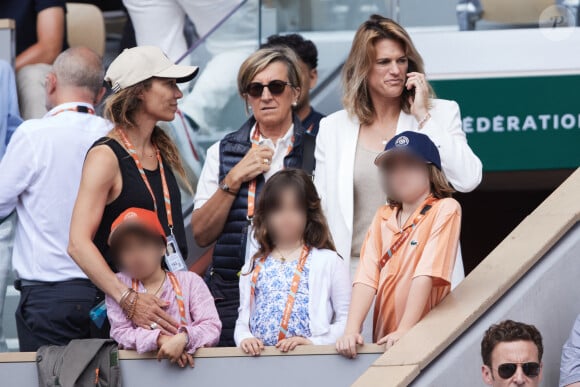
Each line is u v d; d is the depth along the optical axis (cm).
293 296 2033
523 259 2017
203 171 2445
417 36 2914
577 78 2912
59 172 2330
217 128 2705
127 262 2028
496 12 2914
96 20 3447
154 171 2166
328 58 2780
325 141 2309
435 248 1958
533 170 2952
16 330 2375
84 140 2359
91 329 2244
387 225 2033
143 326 1997
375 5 2831
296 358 1959
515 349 1853
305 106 2570
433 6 2903
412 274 1983
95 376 1981
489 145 2931
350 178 2245
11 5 3102
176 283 2055
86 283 2306
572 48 2912
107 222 2098
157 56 2166
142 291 2038
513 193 3512
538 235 2069
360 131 2294
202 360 1983
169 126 2672
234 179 2322
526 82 2919
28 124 2345
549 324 2016
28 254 2312
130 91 2139
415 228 1989
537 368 1856
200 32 3034
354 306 2005
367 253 2041
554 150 2920
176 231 2175
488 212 3528
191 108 2697
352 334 1959
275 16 2767
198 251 2658
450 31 2912
